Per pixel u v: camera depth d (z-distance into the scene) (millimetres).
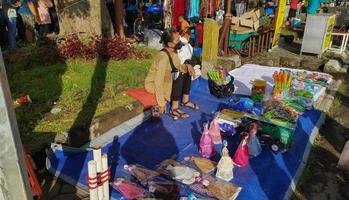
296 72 7621
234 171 3955
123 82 6113
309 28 9023
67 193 3535
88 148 4230
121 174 3828
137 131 4859
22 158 2012
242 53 9383
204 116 5477
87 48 7316
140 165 4016
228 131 4742
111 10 9734
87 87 5688
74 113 4758
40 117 4570
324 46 9211
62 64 6793
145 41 9219
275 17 9844
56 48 7094
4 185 1927
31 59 6773
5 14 7480
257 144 4254
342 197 3719
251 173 3930
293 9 13688
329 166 4320
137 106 5270
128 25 11656
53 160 3967
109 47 7414
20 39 8719
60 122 4465
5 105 1801
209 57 6840
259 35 9289
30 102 4961
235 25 9250
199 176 3783
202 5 9859
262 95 5688
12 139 1879
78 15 8883
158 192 3484
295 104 5461
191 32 9617
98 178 3074
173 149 4453
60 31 8992
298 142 4715
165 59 4801
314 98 6051
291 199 3631
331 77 7500
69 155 4078
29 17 8398
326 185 3922
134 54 7645
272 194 3613
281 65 9250
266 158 4254
